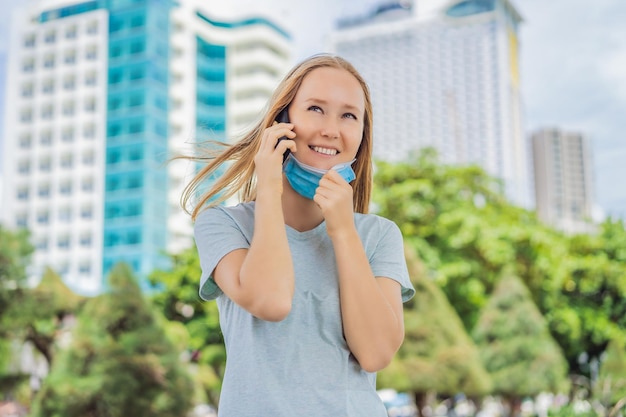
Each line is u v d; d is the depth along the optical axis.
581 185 89.06
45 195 47.62
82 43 48.25
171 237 45.00
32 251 13.95
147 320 11.63
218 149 1.97
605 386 8.95
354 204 1.94
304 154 1.67
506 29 91.06
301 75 1.71
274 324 1.56
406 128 92.06
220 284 1.59
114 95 46.81
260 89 49.38
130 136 45.84
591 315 19.84
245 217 1.70
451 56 91.75
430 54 92.44
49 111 48.59
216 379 15.44
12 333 13.82
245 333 1.58
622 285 19.84
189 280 18.80
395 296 1.71
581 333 20.00
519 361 16.86
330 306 1.60
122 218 44.97
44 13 49.16
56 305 13.64
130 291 11.67
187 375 11.67
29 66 49.66
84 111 47.47
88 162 46.94
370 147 1.90
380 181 20.91
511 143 88.50
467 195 21.75
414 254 14.90
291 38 52.28
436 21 92.69
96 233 45.38
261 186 1.58
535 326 17.06
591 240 21.12
